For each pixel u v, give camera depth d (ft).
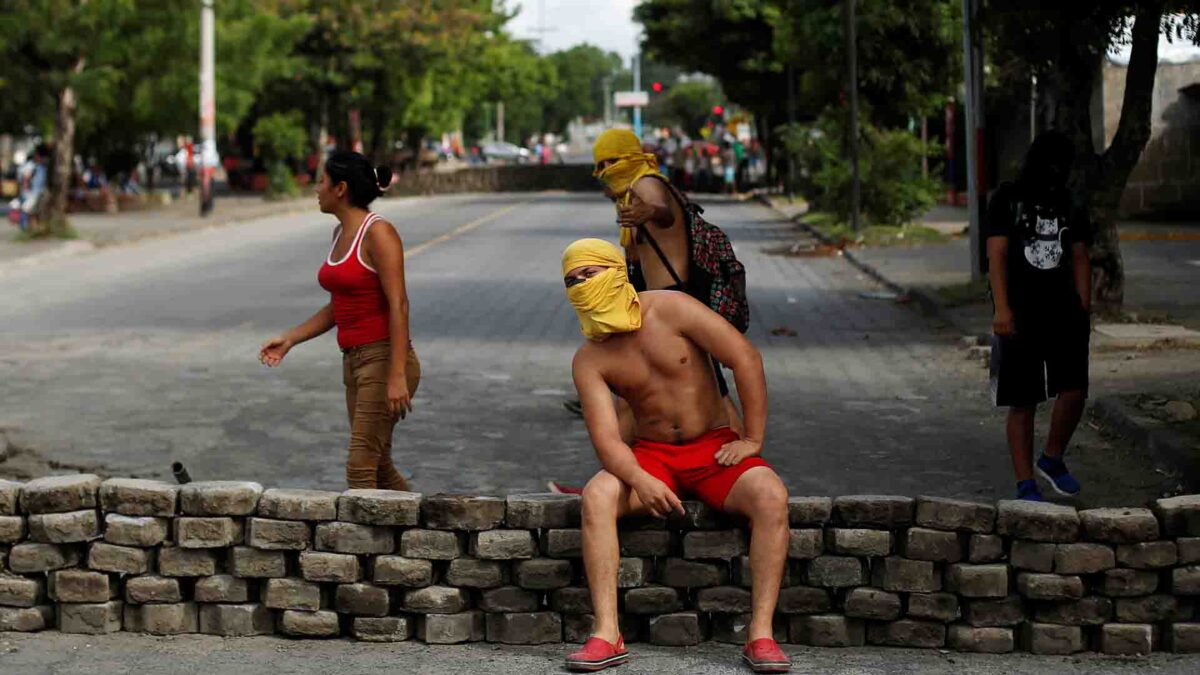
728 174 173.68
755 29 143.33
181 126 108.78
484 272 71.05
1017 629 17.69
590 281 17.44
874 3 88.28
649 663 17.10
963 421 31.35
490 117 413.39
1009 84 79.97
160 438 30.14
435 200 169.17
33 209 94.73
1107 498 24.09
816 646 17.83
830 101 97.30
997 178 120.16
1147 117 42.60
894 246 82.64
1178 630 17.40
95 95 92.43
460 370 39.47
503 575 17.99
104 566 18.34
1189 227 84.12
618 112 516.32
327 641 18.12
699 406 17.93
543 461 27.99
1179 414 28.14
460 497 17.89
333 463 27.84
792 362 40.70
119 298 59.93
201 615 18.40
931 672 16.81
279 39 125.18
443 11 175.32
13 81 92.12
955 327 46.96
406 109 189.78
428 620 17.94
